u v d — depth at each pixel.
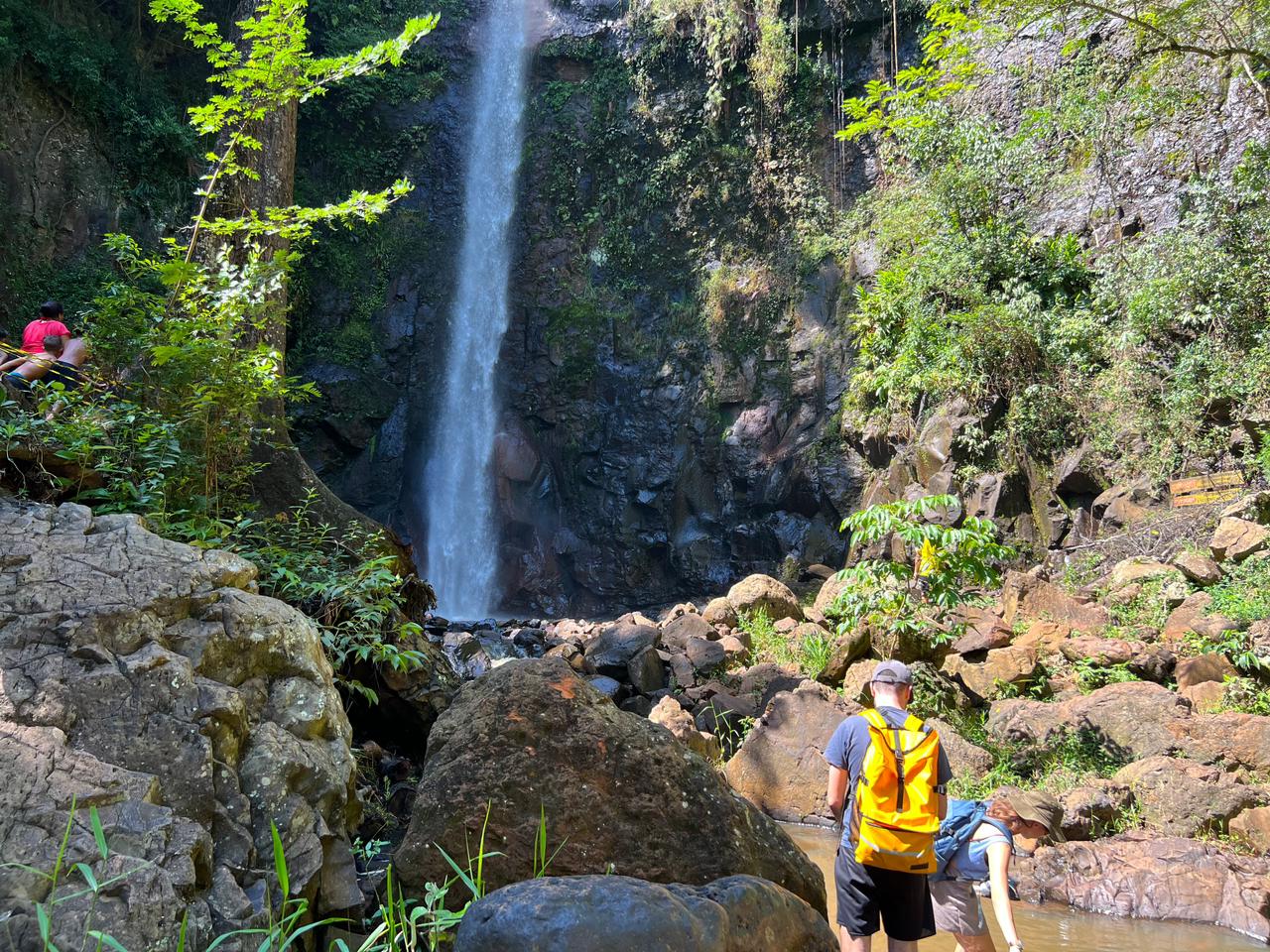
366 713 6.56
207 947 2.81
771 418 21.25
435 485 22.73
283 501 8.34
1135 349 14.72
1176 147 15.85
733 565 20.92
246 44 10.45
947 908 4.36
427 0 25.00
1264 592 9.74
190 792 3.24
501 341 23.89
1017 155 16.89
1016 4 13.19
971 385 16.31
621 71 24.33
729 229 23.11
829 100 22.38
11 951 2.49
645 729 4.31
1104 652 9.20
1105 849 6.46
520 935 2.69
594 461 22.95
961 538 8.97
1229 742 7.43
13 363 6.45
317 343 22.48
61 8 18.58
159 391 6.24
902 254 18.77
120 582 3.66
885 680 3.99
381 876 3.97
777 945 3.23
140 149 18.78
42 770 2.94
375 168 23.97
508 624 14.29
